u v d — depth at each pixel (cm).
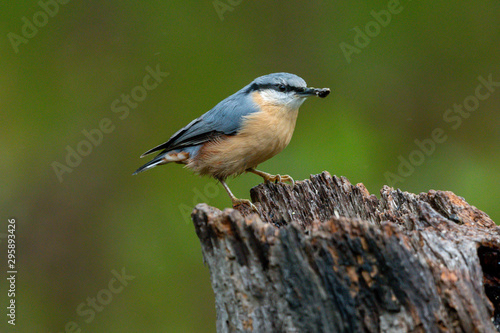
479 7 1177
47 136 1182
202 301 1091
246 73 1220
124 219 1166
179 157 822
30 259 1154
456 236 472
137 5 1223
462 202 558
